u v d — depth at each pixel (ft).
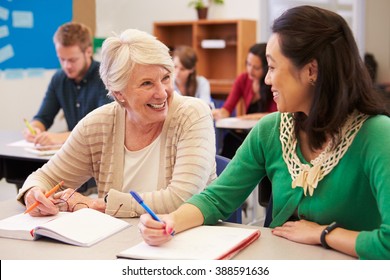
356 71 4.32
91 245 4.42
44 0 16.49
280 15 4.43
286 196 4.75
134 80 5.41
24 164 9.16
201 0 20.21
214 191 5.02
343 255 4.11
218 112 13.47
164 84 5.55
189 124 5.69
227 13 20.25
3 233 4.69
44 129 11.09
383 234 3.88
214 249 4.13
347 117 4.44
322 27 4.22
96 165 6.10
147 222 4.24
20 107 16.20
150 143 5.86
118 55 5.40
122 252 4.14
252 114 13.15
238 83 14.32
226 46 20.68
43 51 16.69
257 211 11.85
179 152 5.66
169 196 5.40
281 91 4.41
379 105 4.41
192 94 14.25
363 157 4.30
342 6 22.90
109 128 5.96
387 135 4.22
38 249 4.37
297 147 4.75
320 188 4.52
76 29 10.44
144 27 21.47
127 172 5.90
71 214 5.00
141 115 5.55
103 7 19.71
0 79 15.35
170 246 4.23
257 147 5.03
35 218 5.09
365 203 4.41
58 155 6.15
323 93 4.29
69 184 6.13
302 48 4.21
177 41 21.52
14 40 15.58
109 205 5.32
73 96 10.91
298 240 4.40
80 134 6.03
